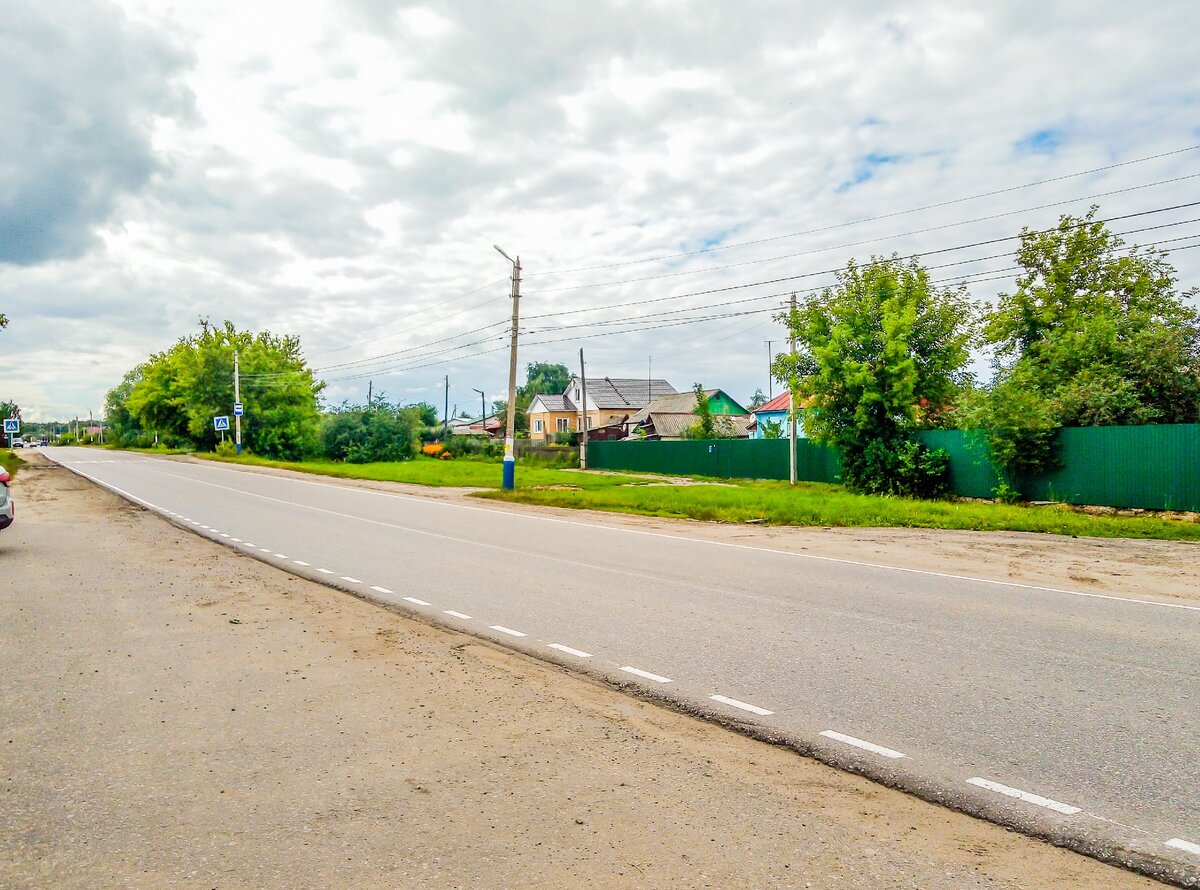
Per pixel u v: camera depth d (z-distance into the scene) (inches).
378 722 190.4
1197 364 801.6
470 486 1115.3
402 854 129.2
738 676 227.8
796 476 1229.7
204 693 211.3
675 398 2856.8
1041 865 127.9
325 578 388.5
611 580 382.3
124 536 539.2
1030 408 819.4
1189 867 126.8
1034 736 182.2
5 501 444.8
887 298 1002.7
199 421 2405.3
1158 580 386.6
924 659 244.5
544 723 190.7
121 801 148.6
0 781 157.4
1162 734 183.3
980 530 613.9
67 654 248.5
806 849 131.8
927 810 147.3
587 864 126.2
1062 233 1064.8
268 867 125.3
